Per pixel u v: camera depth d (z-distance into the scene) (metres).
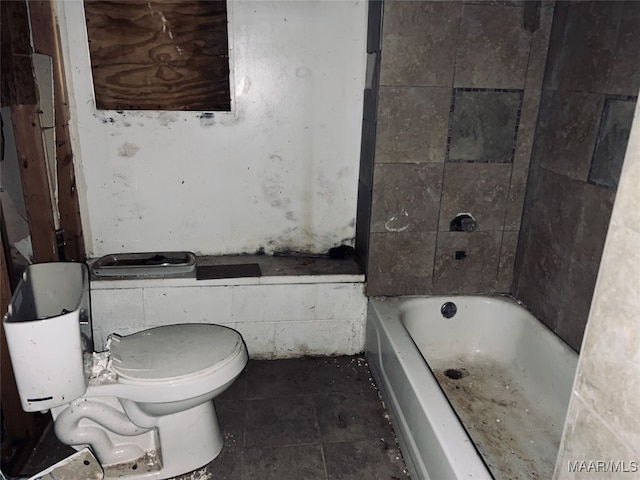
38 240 2.00
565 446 0.90
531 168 2.30
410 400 1.79
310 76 2.37
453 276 2.48
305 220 2.61
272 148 2.46
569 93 1.99
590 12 1.84
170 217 2.51
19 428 1.88
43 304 1.62
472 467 1.39
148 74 2.28
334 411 2.18
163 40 2.24
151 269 2.31
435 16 2.06
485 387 2.26
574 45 1.95
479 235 2.41
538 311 2.26
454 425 1.55
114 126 2.33
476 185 2.33
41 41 2.06
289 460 1.91
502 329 2.43
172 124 2.37
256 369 2.45
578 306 1.95
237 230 2.58
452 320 2.49
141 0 2.18
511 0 2.08
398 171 2.26
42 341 1.38
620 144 1.69
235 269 2.44
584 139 1.89
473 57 2.13
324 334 2.52
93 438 1.79
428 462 1.61
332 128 2.46
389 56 2.09
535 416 2.05
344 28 2.32
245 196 2.53
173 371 1.66
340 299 2.46
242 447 1.97
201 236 2.57
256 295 2.39
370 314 2.44
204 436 1.86
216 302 2.37
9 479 1.37
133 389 1.63
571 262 1.99
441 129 2.22
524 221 2.37
